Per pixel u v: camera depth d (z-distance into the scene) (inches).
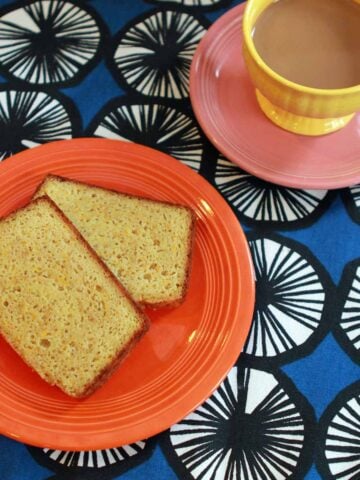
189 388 10.3
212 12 15.1
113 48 14.6
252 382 11.1
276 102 12.0
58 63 14.4
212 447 10.6
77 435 9.9
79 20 15.0
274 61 12.1
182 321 11.2
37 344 10.8
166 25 14.9
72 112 13.8
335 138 12.7
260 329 11.6
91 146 12.5
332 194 13.0
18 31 14.8
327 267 12.2
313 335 11.6
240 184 13.0
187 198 12.2
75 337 10.9
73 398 10.4
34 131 13.5
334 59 12.0
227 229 11.7
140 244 11.9
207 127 12.6
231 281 11.3
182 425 10.8
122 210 12.1
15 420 10.0
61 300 11.1
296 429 10.7
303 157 12.5
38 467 10.4
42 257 11.4
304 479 10.3
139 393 10.5
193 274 11.6
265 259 12.3
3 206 12.1
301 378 11.2
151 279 11.6
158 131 13.5
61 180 12.2
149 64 14.4
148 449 10.6
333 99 11.1
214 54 13.5
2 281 11.2
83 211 12.1
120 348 10.7
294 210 12.8
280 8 12.6
